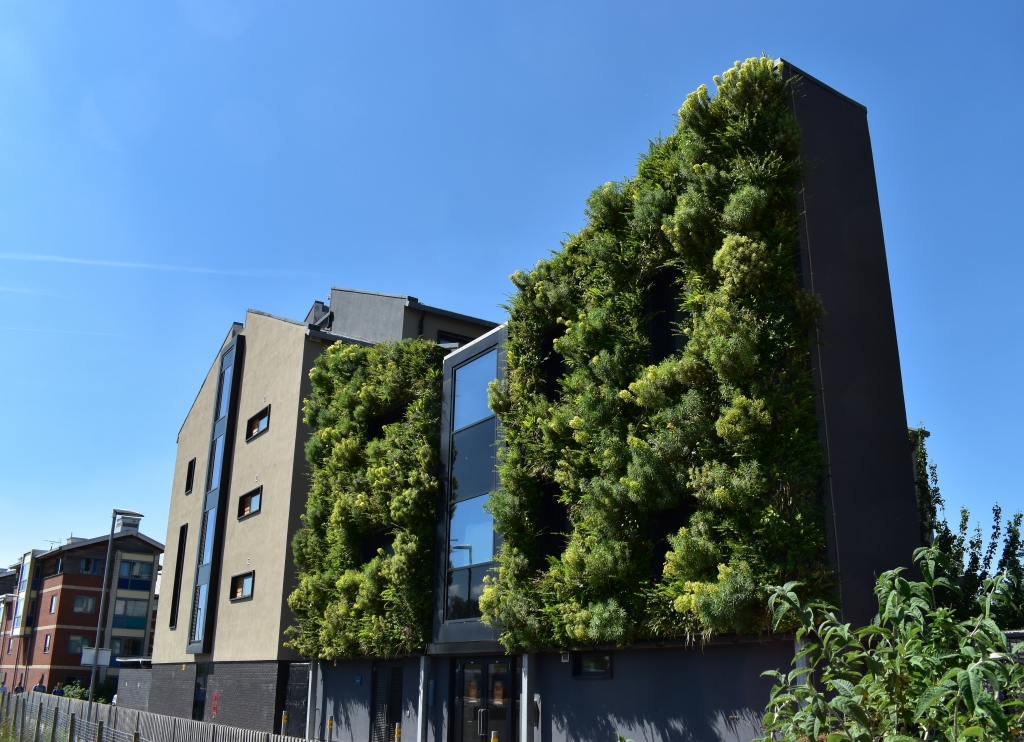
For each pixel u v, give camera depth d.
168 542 32.22
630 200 13.66
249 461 25.69
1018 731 5.75
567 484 13.39
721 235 11.77
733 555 10.52
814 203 12.16
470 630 15.59
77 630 65.88
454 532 16.91
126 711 23.97
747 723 10.55
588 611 12.41
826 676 6.16
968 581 13.30
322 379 22.02
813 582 10.02
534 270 15.43
